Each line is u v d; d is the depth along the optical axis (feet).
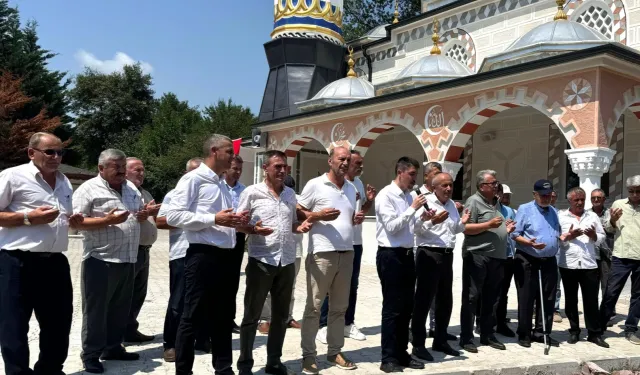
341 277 17.53
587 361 19.36
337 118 50.24
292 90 63.98
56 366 15.10
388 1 111.55
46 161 14.62
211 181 15.69
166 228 18.98
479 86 37.27
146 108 165.48
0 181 14.32
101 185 17.06
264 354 19.31
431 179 21.12
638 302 22.84
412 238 18.06
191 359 15.23
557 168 48.80
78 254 54.95
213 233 15.21
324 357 18.97
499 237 20.54
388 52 65.05
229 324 15.71
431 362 18.71
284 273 16.28
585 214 23.08
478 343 21.68
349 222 17.62
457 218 19.71
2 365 16.55
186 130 134.92
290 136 56.49
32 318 24.18
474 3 54.08
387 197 18.08
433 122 41.19
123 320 18.04
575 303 22.48
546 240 21.34
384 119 45.62
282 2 66.08
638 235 22.56
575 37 36.47
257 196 16.21
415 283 18.90
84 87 164.45
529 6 49.37
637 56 30.58
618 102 32.12
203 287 15.08
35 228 14.39
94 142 164.76
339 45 66.64
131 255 17.42
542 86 33.78
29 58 114.42
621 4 42.83
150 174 116.78
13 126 91.40
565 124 32.42
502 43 51.65
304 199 17.66
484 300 21.04
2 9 117.29
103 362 17.83
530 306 21.56
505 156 53.42
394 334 17.65
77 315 25.71
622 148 44.47
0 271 14.17
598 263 26.35
